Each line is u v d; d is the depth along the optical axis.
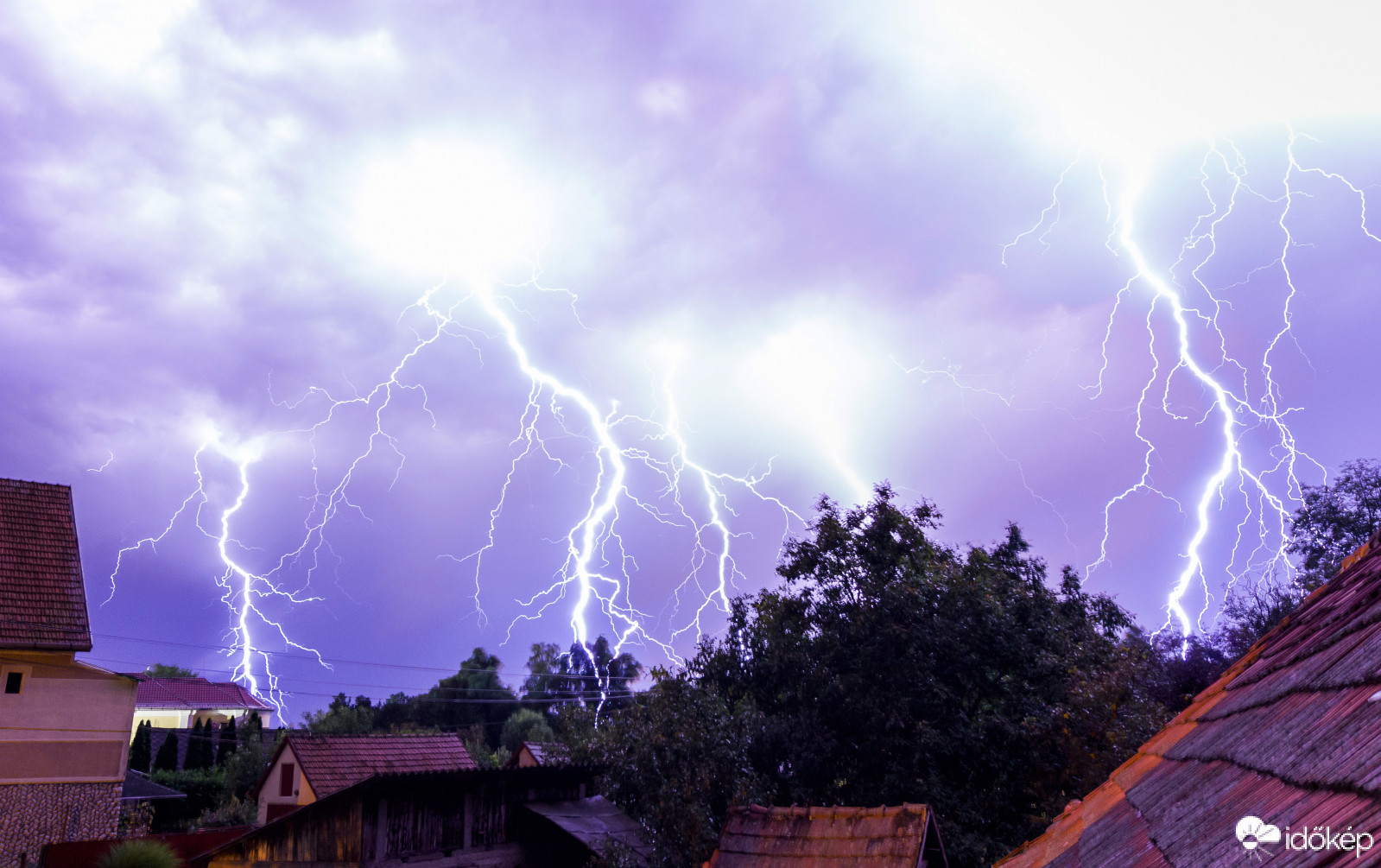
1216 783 2.94
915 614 15.88
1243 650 24.97
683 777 14.21
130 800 29.16
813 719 16.02
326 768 26.78
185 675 59.81
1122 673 15.44
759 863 9.55
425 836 15.23
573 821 16.17
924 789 14.61
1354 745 2.09
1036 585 17.81
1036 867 4.17
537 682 51.72
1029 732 14.61
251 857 15.52
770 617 17.66
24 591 22.73
